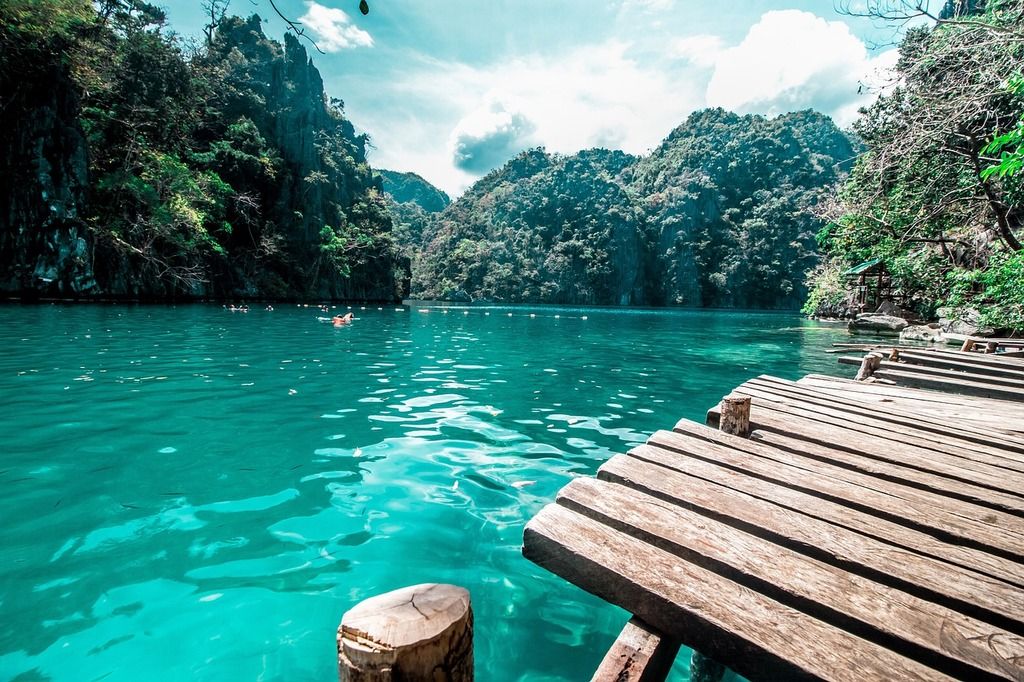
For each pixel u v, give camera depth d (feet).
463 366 33.19
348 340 46.14
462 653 2.94
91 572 8.52
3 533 9.62
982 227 58.54
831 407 14.28
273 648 7.00
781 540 6.23
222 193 122.93
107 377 23.57
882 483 8.23
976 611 4.99
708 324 96.22
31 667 6.47
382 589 8.42
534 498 12.12
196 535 9.88
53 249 78.23
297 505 11.37
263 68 192.44
